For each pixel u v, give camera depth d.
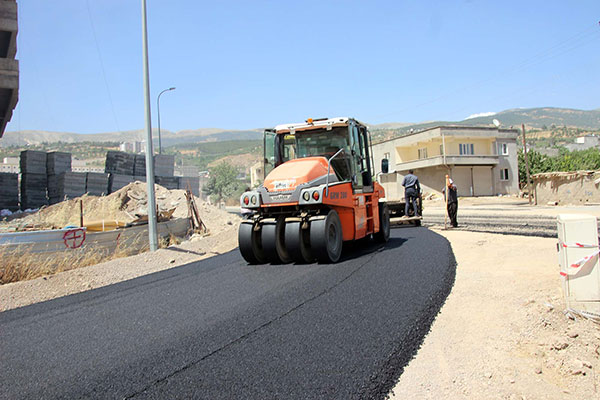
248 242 8.52
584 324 4.33
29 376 3.88
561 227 4.66
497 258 8.03
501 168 46.72
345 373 3.54
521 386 3.45
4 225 15.26
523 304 5.16
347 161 9.29
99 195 23.55
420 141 46.03
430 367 3.80
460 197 43.28
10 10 16.17
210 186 69.75
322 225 7.85
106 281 9.06
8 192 23.39
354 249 10.19
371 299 5.52
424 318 4.79
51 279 8.63
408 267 7.33
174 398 3.28
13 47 17.48
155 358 4.07
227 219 20.92
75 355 4.33
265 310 5.32
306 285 6.44
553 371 3.66
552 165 49.12
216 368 3.75
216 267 9.03
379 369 3.58
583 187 27.48
